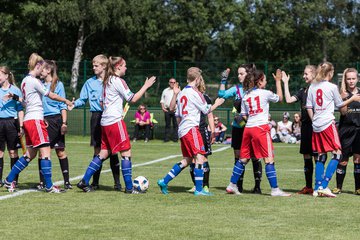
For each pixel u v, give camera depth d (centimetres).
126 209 1046
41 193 1227
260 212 1022
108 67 1221
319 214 1006
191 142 1193
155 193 1231
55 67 1284
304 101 1240
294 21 7862
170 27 7281
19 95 1355
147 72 2967
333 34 7912
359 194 1227
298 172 1633
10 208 1054
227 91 1256
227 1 7594
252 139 1189
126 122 3123
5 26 6184
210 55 8012
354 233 870
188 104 1192
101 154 1241
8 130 1347
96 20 6406
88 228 898
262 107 1184
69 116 3055
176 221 948
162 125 2938
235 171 1215
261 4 7644
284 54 8025
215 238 839
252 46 7925
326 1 7969
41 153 1230
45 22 6400
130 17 6662
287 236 852
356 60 8719
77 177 1511
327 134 1187
